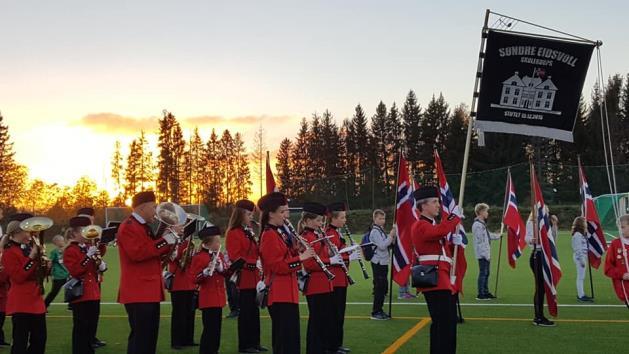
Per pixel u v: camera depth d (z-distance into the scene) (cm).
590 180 5903
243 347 999
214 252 954
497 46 942
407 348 1004
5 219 4053
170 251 764
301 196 7231
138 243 739
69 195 9919
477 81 941
